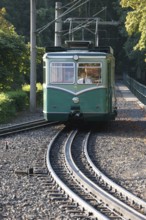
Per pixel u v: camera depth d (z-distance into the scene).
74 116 27.62
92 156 20.09
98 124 30.02
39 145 22.48
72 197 12.99
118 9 97.94
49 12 90.50
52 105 27.75
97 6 102.75
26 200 13.09
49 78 27.75
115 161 19.06
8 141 23.52
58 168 17.34
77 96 27.52
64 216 11.65
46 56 27.75
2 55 43.66
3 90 44.66
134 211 11.75
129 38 94.88
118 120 34.75
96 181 15.55
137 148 22.22
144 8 30.62
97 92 27.45
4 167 17.44
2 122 31.25
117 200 12.73
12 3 84.25
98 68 27.50
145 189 14.62
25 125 29.27
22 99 40.12
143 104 50.59
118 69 115.81
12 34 44.84
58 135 25.97
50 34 90.44
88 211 11.80
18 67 45.72
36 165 17.88
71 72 27.55
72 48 29.48
